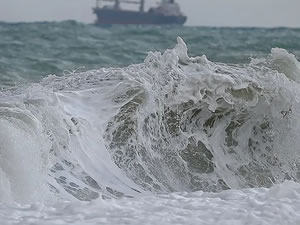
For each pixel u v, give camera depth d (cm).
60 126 2134
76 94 2322
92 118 2255
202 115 2433
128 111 2323
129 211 1307
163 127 2367
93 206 1316
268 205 1345
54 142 2108
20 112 2019
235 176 2383
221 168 2381
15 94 2334
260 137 2469
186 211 1321
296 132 2447
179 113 2397
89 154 2158
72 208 1304
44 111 2128
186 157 2366
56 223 1233
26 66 5422
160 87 2395
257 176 2403
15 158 1811
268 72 2528
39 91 2245
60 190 1973
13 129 1858
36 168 1872
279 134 2462
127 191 2114
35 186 1845
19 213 1284
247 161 2423
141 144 2302
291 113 2462
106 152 2203
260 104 2469
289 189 1430
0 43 7800
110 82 2403
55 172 2042
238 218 1285
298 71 2603
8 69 5194
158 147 2333
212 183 2341
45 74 5331
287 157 2448
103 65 5747
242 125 2461
